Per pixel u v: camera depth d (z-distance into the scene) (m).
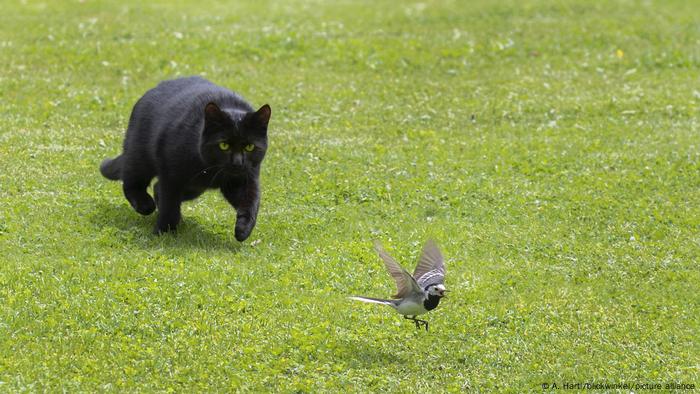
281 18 43.00
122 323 17.16
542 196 25.47
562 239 22.91
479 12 44.47
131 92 33.16
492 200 25.17
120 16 42.19
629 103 33.69
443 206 24.70
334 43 39.25
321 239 22.09
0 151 26.45
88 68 35.25
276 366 16.28
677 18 44.22
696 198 25.58
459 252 21.88
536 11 44.78
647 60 38.81
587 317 19.08
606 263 21.69
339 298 19.14
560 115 32.81
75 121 30.08
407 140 29.95
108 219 22.14
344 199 24.89
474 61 38.44
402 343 17.59
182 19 42.03
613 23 42.84
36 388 15.00
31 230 21.09
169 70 35.62
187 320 17.58
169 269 19.48
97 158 26.53
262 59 37.69
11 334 16.52
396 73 36.97
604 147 29.39
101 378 15.48
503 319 18.78
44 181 24.44
